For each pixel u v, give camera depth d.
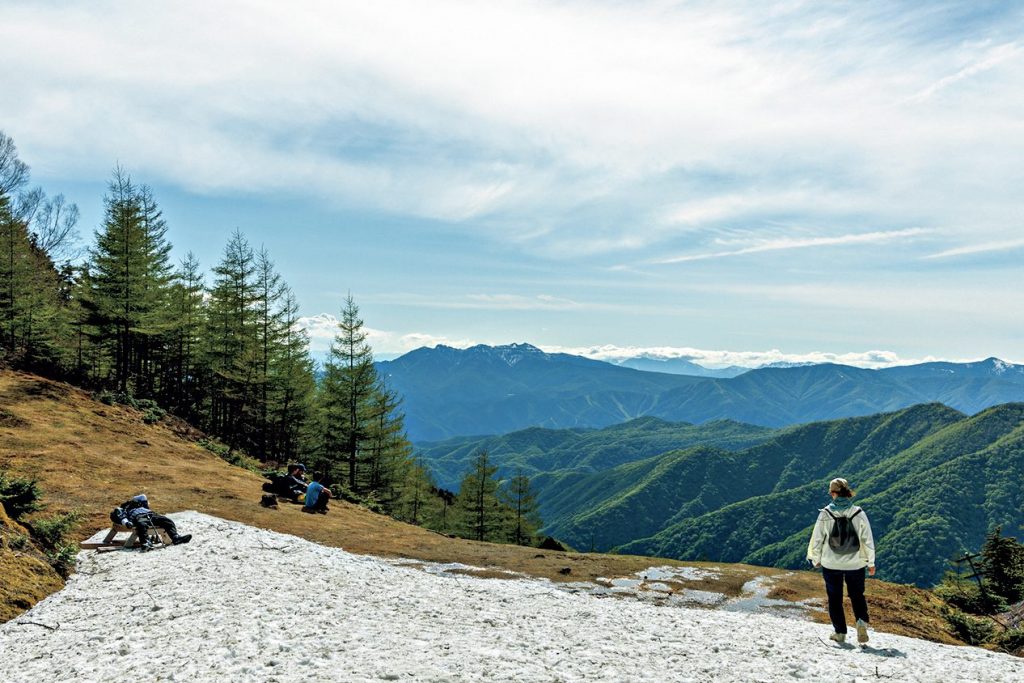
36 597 12.95
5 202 52.22
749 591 19.45
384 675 7.39
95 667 8.39
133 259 50.53
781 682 7.89
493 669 7.89
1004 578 22.61
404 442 56.12
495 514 62.81
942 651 10.80
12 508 16.23
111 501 22.95
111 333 51.91
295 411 59.66
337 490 43.16
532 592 16.11
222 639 9.19
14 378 37.47
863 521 10.37
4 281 47.53
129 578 14.52
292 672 7.55
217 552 17.02
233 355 60.28
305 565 16.22
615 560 23.20
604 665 8.62
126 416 39.16
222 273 60.53
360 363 55.06
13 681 8.38
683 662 9.05
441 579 17.00
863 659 9.48
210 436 47.91
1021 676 8.84
